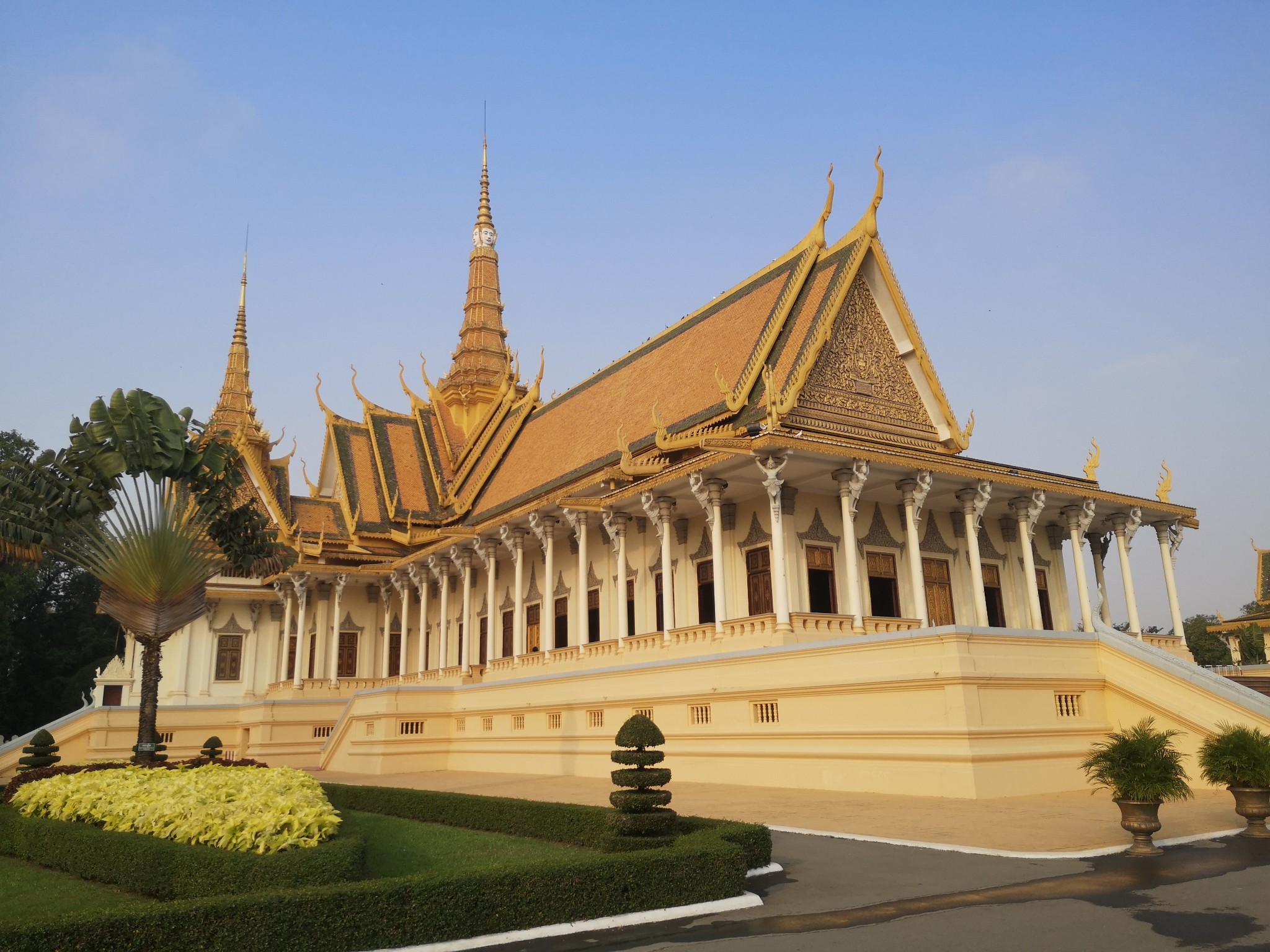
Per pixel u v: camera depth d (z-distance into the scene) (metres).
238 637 47.69
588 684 27.75
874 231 32.03
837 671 20.66
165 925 7.76
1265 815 13.47
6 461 20.47
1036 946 8.25
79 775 16.75
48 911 10.39
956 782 17.88
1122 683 20.78
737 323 35.03
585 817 13.45
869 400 31.66
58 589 72.38
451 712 33.78
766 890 10.77
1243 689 19.97
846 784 19.97
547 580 33.44
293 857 10.01
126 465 20.39
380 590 47.47
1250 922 8.84
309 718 40.69
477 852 13.23
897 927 9.02
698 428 31.33
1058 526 35.41
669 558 28.73
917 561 27.20
